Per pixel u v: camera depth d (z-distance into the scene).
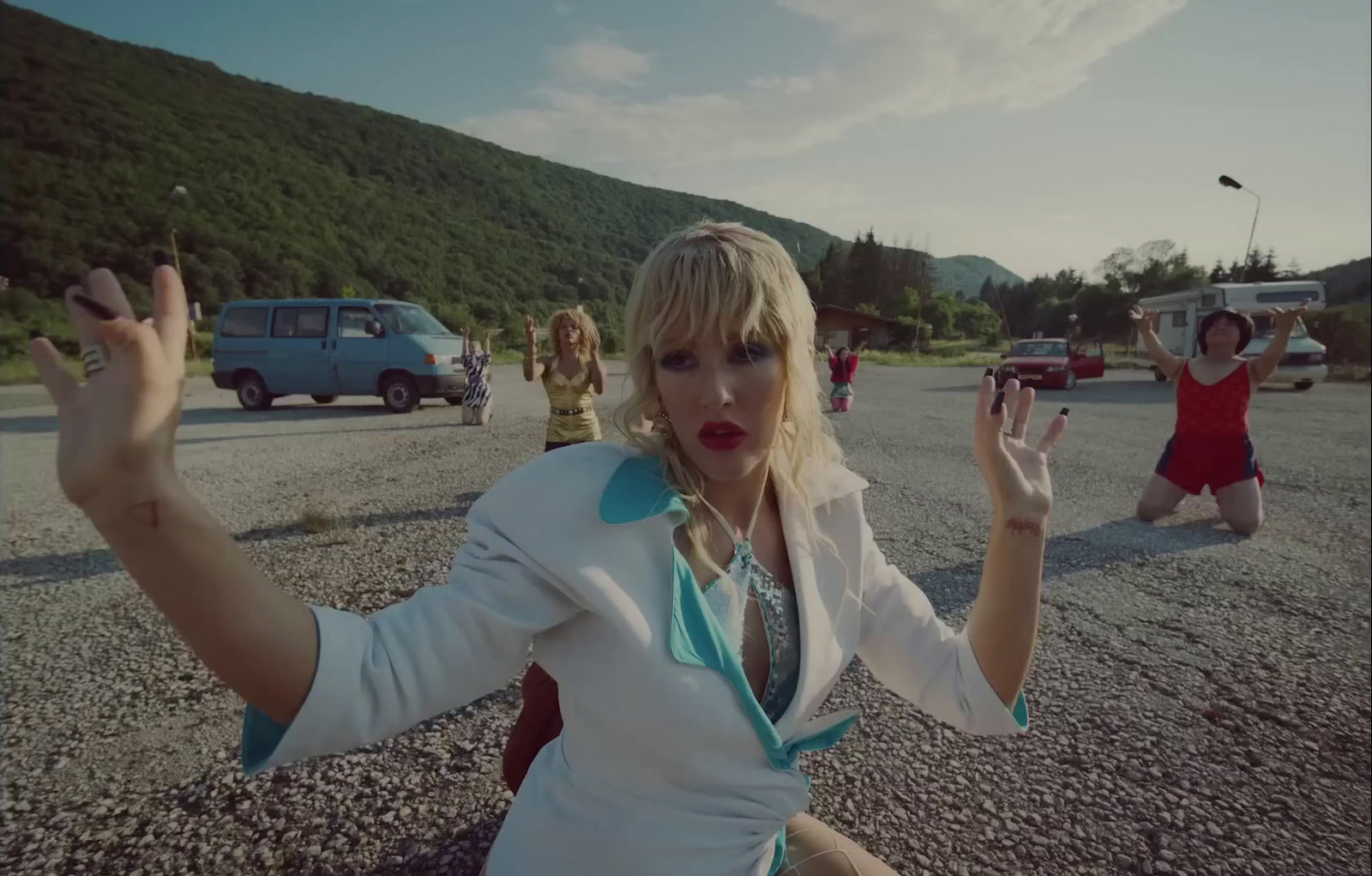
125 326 0.69
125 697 3.04
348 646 0.85
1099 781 2.58
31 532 5.52
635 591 1.02
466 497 6.49
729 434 1.10
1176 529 5.80
